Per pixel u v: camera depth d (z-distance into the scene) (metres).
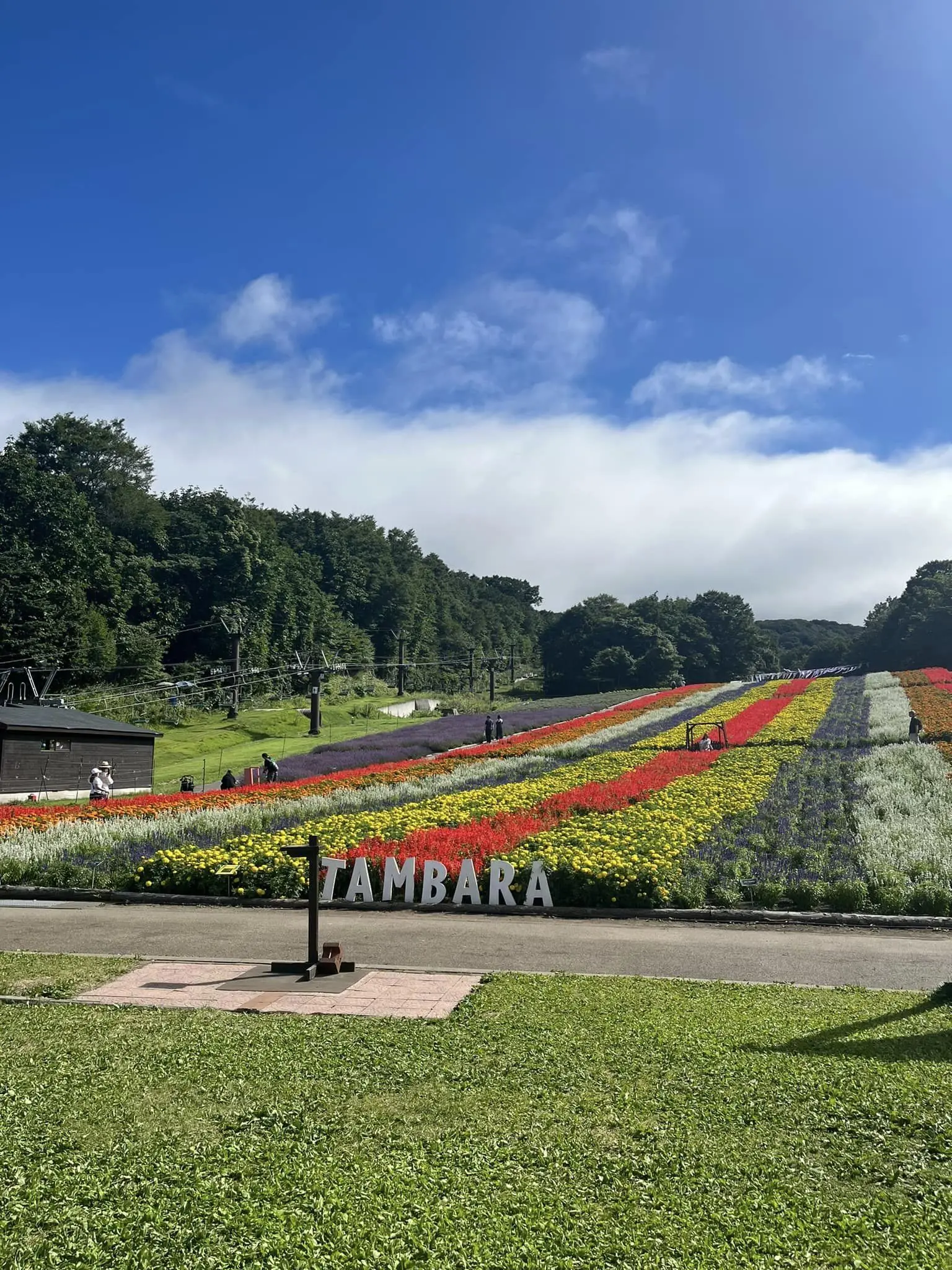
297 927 14.73
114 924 15.08
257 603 106.56
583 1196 5.41
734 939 13.63
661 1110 6.54
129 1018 9.08
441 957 12.45
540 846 18.11
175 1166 5.80
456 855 17.47
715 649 126.56
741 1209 5.23
